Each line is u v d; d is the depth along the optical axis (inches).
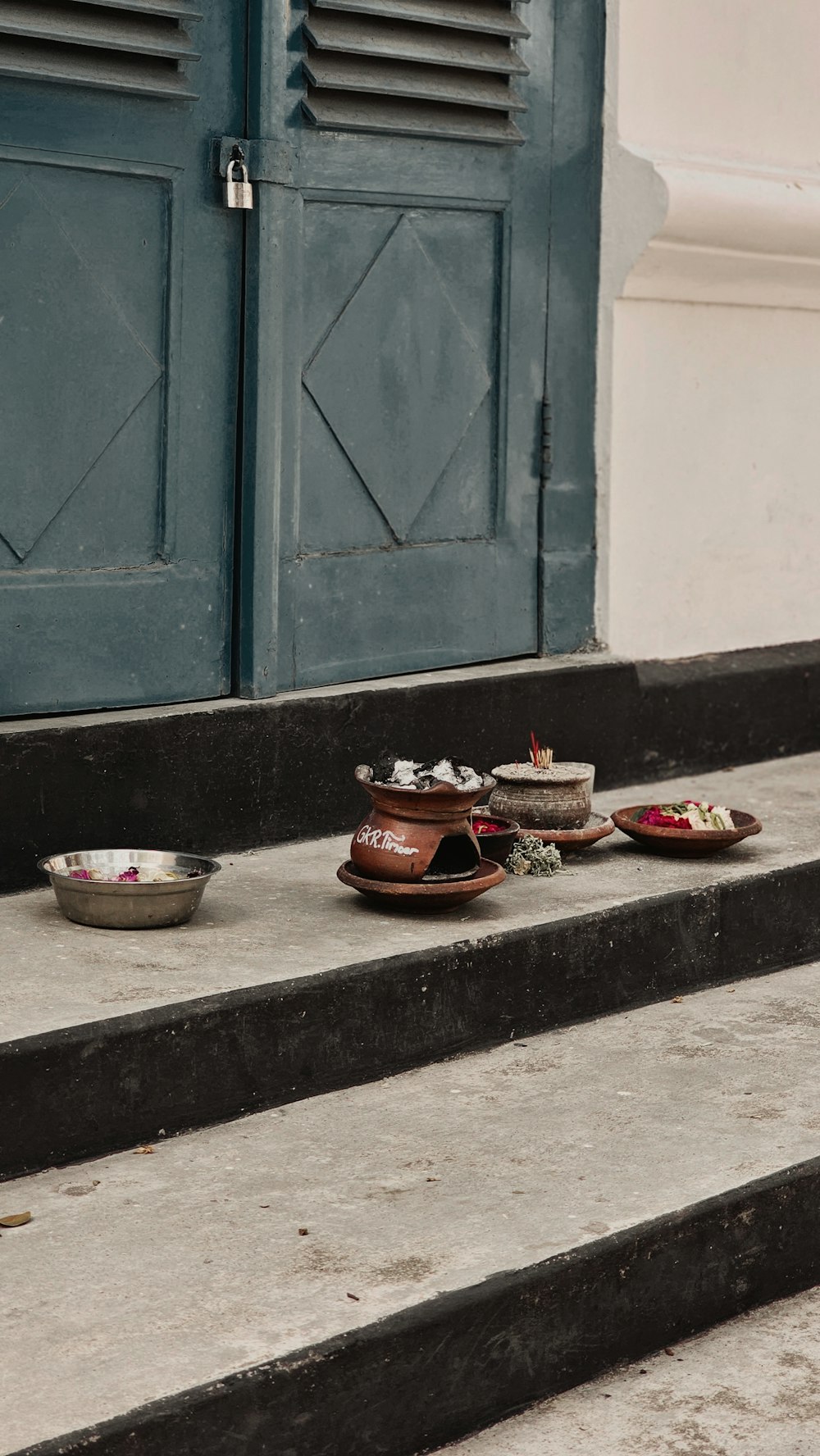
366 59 189.9
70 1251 117.6
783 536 244.1
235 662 188.9
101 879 161.8
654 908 173.5
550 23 208.4
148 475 180.1
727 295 228.4
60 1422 96.8
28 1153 130.7
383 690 194.9
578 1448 111.9
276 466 186.5
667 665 228.8
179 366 180.4
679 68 220.8
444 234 202.2
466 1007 157.9
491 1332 113.8
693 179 213.2
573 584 221.0
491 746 205.5
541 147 209.8
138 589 179.9
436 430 204.1
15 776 166.1
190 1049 138.7
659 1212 125.6
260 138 181.2
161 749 176.4
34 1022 133.1
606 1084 151.2
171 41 172.9
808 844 196.4
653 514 226.4
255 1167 132.3
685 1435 113.6
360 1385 107.3
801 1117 144.6
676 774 227.0
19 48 163.9
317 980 146.5
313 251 189.3
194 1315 109.1
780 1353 125.5
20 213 166.4
